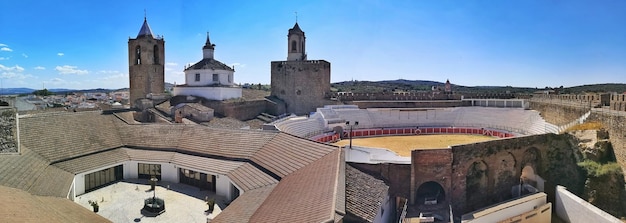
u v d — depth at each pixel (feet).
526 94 316.60
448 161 153.28
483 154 164.96
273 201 87.56
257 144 139.54
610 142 164.96
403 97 317.22
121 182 139.13
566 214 152.05
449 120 286.87
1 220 60.64
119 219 106.83
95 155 137.80
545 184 182.09
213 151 141.38
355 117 267.18
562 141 183.93
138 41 232.73
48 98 480.23
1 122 117.19
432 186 161.68
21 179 99.86
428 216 135.44
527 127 248.11
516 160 177.06
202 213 112.78
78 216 84.58
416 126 277.03
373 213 93.09
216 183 128.77
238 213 88.07
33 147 126.00
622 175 153.69
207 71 241.14
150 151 148.36
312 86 289.53
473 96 329.52
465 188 159.53
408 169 147.54
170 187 135.23
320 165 104.63
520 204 143.74
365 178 120.88
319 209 69.97
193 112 195.72
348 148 164.25
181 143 150.82
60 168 122.01
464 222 126.21
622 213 148.25
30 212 72.33
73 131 144.66
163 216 110.01
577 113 205.98
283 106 290.56
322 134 233.96
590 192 157.89
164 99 223.71
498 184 172.65
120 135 157.69
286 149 127.95
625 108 167.02
